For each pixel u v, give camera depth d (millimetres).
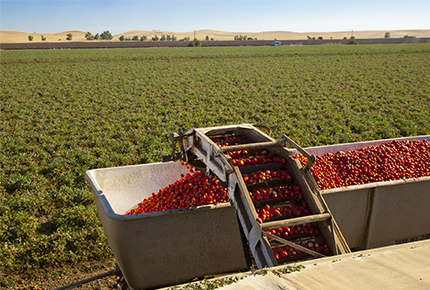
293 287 2816
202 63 48781
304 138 13445
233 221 5371
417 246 4105
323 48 80438
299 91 25953
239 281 3227
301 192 5055
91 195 8766
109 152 12539
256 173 5156
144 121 17125
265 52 68062
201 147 6168
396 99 22609
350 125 16203
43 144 13266
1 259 6398
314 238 4590
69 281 6004
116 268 5645
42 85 29906
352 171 6809
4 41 174500
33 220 7766
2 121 17766
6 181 9875
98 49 86000
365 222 6215
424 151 7836
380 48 76312
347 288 2754
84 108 20516
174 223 5031
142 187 7180
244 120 17359
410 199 6328
